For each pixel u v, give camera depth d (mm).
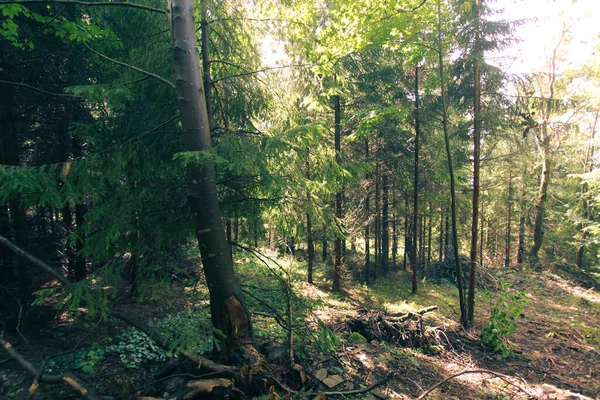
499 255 22250
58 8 5594
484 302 12727
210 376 3738
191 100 3957
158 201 4434
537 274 16984
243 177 4719
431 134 13836
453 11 9164
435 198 14883
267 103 5254
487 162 13008
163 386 3861
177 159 4641
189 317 3826
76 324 6223
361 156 13594
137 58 4531
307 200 4922
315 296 11758
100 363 4824
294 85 5445
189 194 4055
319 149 4922
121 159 3816
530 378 5992
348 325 7707
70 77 6422
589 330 9109
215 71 5328
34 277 6461
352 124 12570
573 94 16422
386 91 12422
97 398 3340
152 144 4418
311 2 5281
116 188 4555
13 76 6055
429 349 6973
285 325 4910
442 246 22656
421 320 7688
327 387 4277
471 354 7078
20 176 3109
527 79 9484
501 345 7297
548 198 19938
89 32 4598
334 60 5801
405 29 8133
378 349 6203
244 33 5078
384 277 16500
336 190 4984
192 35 4043
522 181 18953
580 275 16969
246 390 3580
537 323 10133
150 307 7672
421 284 15430
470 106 10195
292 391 3768
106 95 3582
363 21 7133
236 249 5281
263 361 3922
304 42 5223
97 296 3424
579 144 17688
